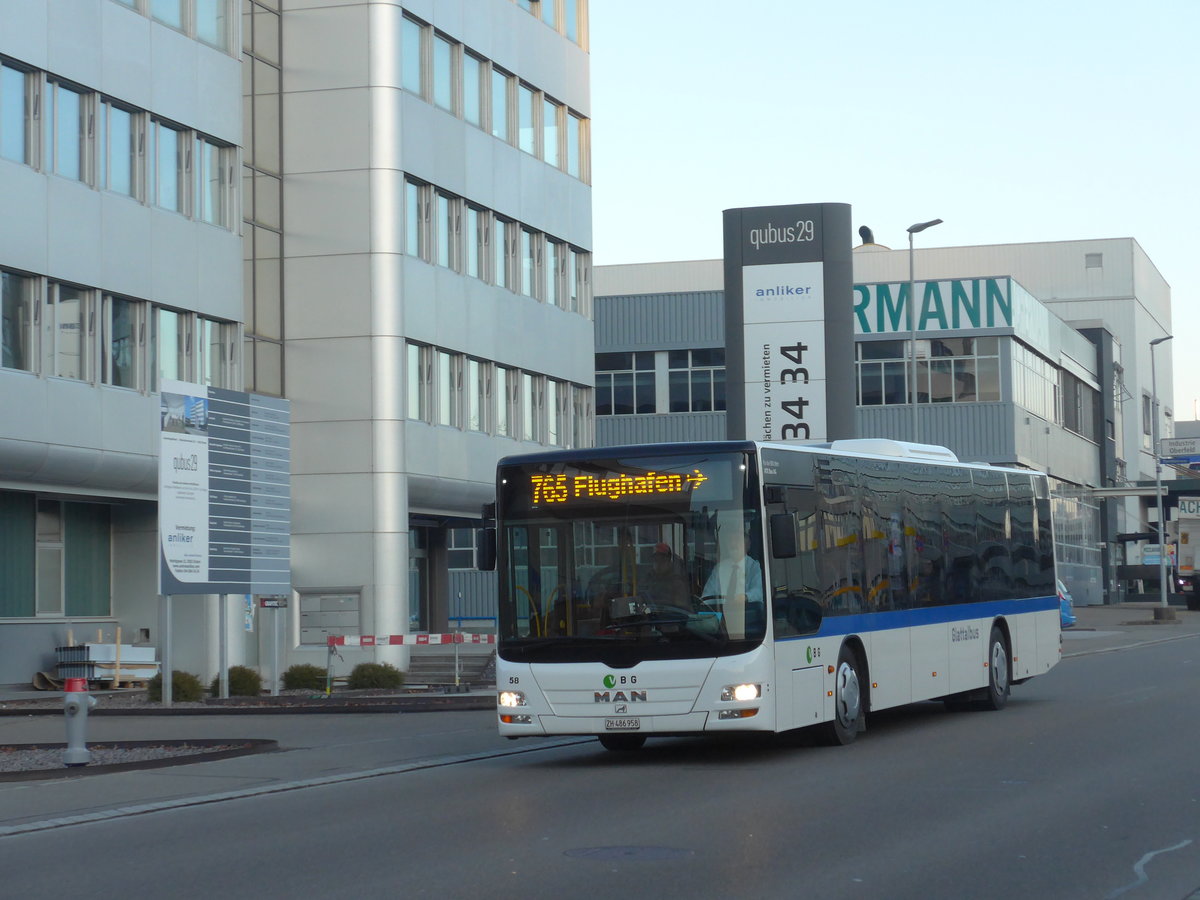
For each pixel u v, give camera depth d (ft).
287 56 140.87
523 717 58.90
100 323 119.96
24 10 113.70
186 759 65.46
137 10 125.08
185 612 132.16
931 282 265.13
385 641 113.80
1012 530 85.97
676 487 58.80
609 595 58.59
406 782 56.59
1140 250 451.94
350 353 139.03
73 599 130.82
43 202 114.83
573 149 176.86
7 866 39.52
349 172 139.64
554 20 173.47
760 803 46.96
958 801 46.57
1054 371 308.81
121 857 40.45
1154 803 45.73
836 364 148.46
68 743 63.67
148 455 124.06
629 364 274.36
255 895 34.17
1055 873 35.01
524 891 33.58
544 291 169.27
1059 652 91.86
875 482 69.21
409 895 33.53
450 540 248.11
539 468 60.49
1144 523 424.46
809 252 149.28
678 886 33.76
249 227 139.54
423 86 147.02
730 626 57.31
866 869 35.53
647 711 57.41
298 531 138.82
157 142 127.03
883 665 68.08
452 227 151.12
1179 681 101.14
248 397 105.60
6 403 110.52
